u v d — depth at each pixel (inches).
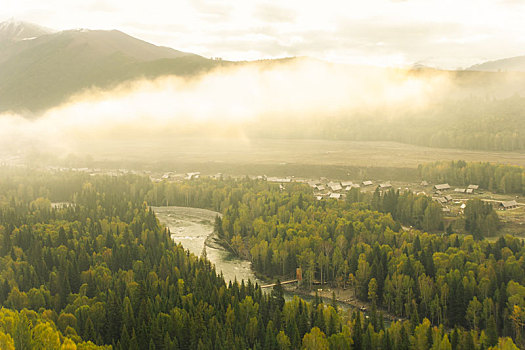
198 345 7406.5
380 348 7391.7
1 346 6279.5
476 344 7514.8
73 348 6589.6
